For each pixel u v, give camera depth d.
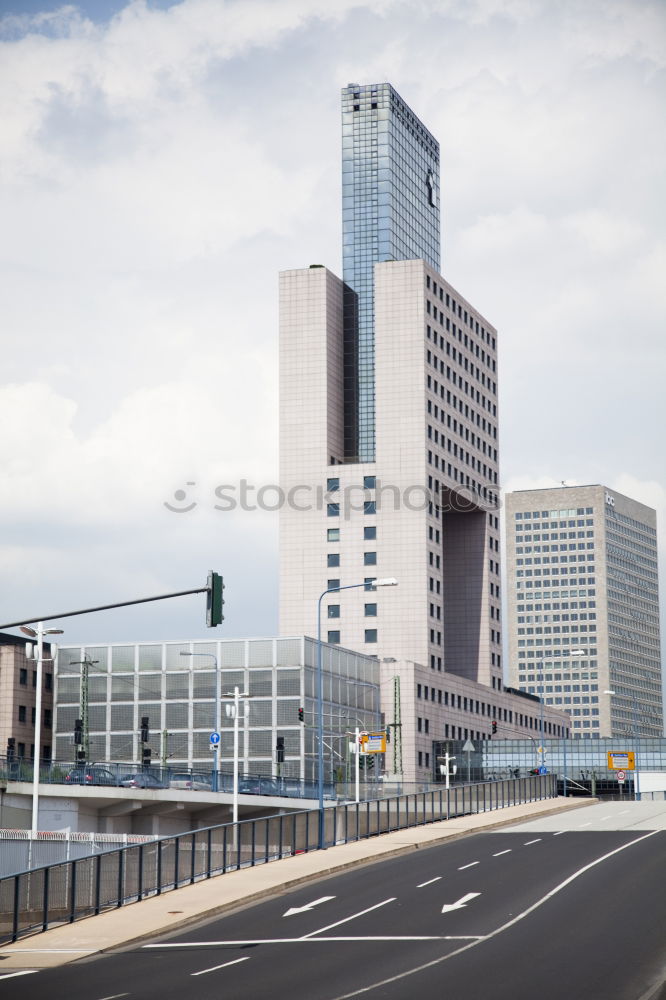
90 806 99.00
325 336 194.75
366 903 41.12
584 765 183.50
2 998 27.05
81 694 142.88
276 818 54.84
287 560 188.12
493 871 48.44
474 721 191.50
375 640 182.88
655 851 54.34
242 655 143.25
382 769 157.00
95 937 36.22
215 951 33.19
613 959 29.47
